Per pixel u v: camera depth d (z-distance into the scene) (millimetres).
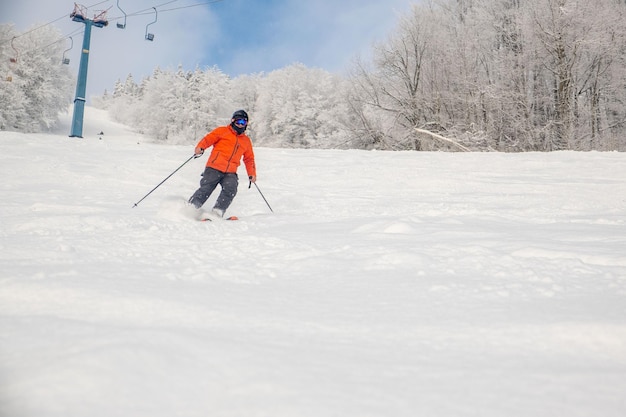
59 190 6922
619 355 1479
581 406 1113
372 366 1343
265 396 1092
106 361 1155
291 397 1096
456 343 1577
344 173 9922
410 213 5648
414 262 2902
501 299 2139
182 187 7930
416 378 1264
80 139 13508
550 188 8000
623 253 3107
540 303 2066
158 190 7508
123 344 1273
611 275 2568
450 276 2586
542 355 1472
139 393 1049
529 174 9758
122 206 5785
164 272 2551
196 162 10703
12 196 6145
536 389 1207
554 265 2795
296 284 2443
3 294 1910
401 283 2449
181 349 1315
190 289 2199
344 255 3188
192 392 1083
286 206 6445
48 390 1020
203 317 1778
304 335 1627
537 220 5055
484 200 6867
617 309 1961
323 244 3580
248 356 1340
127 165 9703
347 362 1367
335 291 2295
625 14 21953
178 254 3127
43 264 2578
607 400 1148
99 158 10375
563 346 1559
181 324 1670
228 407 1028
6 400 980
